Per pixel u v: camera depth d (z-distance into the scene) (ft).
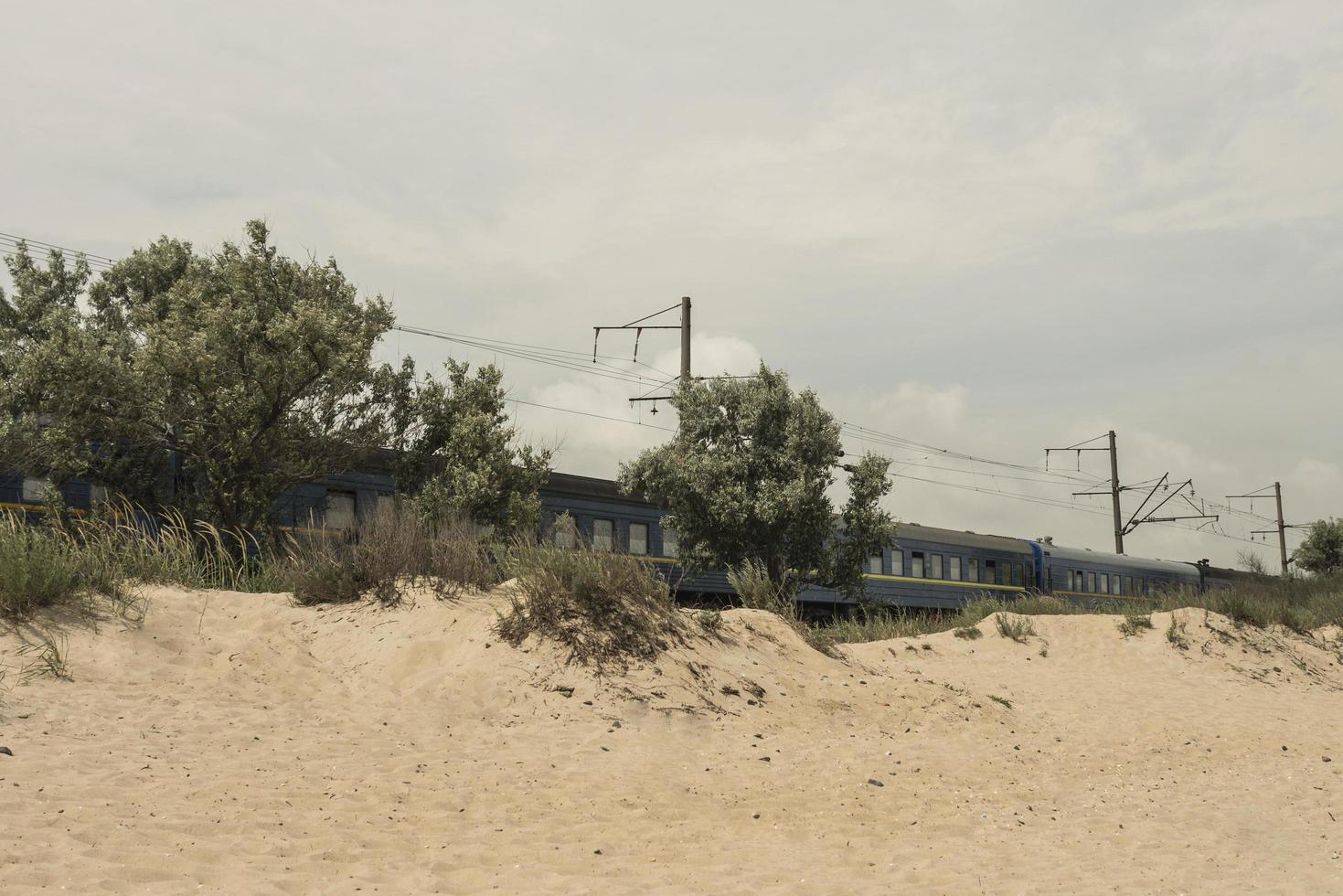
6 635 27.22
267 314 57.77
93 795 18.29
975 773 28.43
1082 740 35.83
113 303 64.18
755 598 44.50
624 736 27.45
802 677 35.60
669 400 80.69
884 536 76.18
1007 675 47.55
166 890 14.42
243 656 29.35
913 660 48.73
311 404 58.29
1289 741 38.42
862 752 29.04
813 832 21.16
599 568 35.14
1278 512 192.95
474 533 39.47
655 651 32.55
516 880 16.30
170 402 55.57
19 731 21.70
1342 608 71.20
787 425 75.77
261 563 42.34
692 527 76.28
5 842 15.33
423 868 16.56
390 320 63.67
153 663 27.78
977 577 105.81
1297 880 19.15
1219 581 143.95
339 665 30.60
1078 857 20.43
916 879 18.02
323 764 22.11
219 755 21.97
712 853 18.93
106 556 33.55
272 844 16.93
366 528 38.58
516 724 27.48
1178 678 50.37
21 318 60.18
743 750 27.91
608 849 18.52
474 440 60.44
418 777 21.97
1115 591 124.88
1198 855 21.03
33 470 52.85
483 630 32.22
